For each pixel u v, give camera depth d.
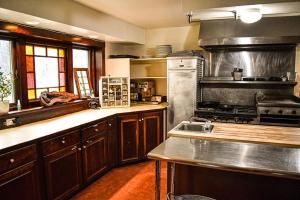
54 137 2.44
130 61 4.59
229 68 4.32
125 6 3.21
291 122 3.53
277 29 3.57
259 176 2.05
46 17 2.57
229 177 2.15
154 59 4.35
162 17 3.86
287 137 2.30
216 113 3.82
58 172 2.52
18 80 2.97
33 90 3.21
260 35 3.58
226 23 3.79
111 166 3.60
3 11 2.23
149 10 3.43
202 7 2.50
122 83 4.12
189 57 3.96
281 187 2.01
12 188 2.00
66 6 2.85
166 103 4.55
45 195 2.37
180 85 4.07
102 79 4.01
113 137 3.60
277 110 3.56
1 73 2.60
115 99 4.11
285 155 1.87
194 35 4.56
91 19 3.30
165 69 4.76
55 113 3.26
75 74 3.88
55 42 3.47
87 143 2.98
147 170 3.64
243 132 2.50
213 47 4.04
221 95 4.43
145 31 4.90
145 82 4.69
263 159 1.77
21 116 2.75
